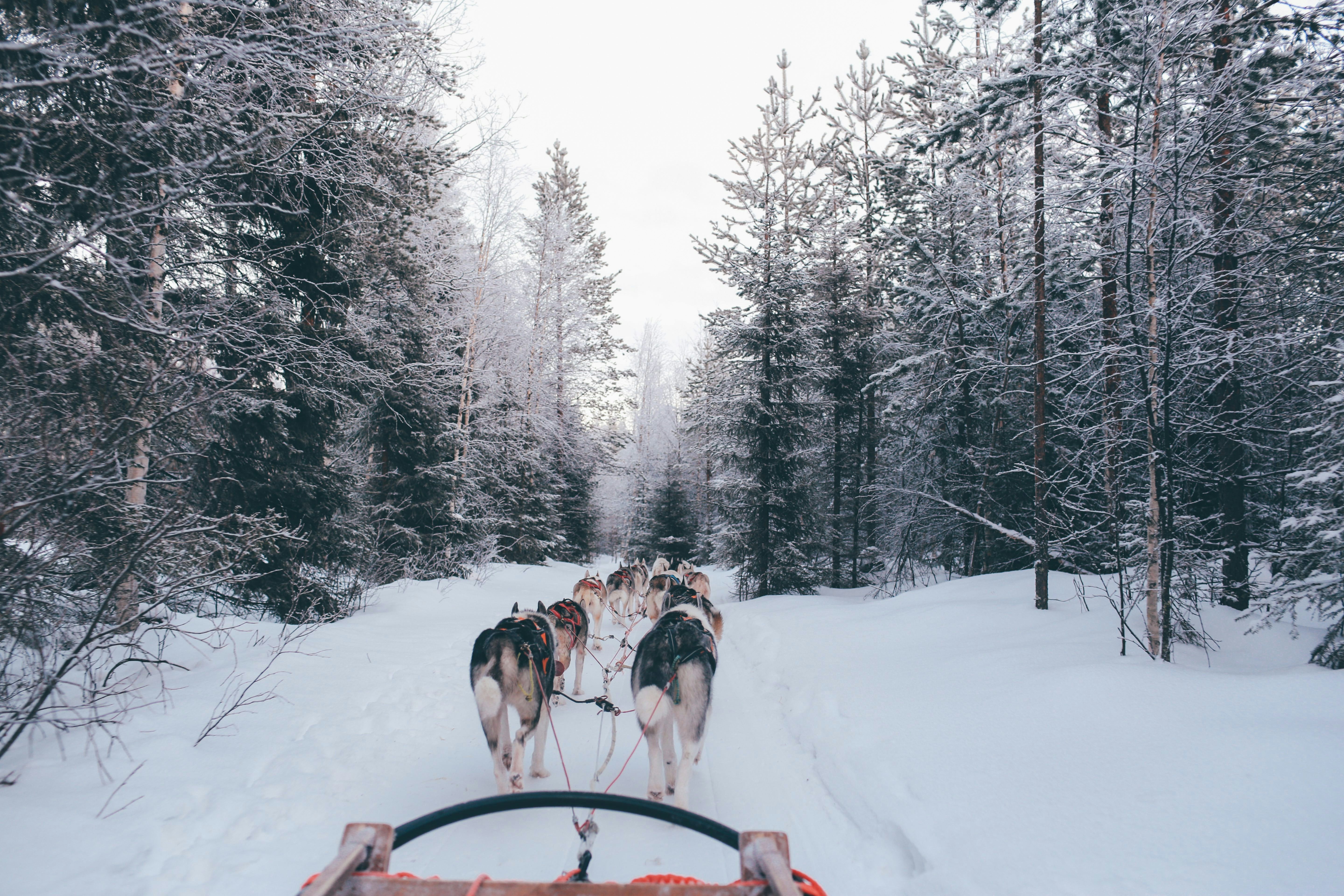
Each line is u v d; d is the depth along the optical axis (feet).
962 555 54.24
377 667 23.98
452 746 17.85
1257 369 23.18
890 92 69.31
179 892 10.04
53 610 14.66
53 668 13.96
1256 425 25.35
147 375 15.24
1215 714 14.30
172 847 11.13
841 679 22.33
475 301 61.57
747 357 59.41
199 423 19.48
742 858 6.88
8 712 12.83
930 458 55.06
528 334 75.72
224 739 15.66
